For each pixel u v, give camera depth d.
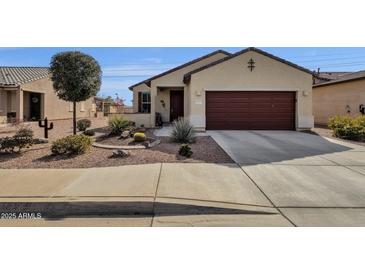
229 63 17.30
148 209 5.78
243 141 12.93
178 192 6.41
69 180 7.29
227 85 17.30
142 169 8.26
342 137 14.20
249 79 17.30
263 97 17.41
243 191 6.59
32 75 26.47
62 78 12.75
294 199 6.19
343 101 22.09
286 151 10.84
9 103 24.27
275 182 7.23
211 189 6.66
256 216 5.53
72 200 5.89
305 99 17.31
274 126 17.45
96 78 13.38
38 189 6.61
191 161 9.17
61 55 12.79
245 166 8.64
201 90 17.25
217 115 17.44
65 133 16.47
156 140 12.41
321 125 23.67
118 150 9.84
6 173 7.98
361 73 22.23
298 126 17.22
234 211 5.68
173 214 5.73
